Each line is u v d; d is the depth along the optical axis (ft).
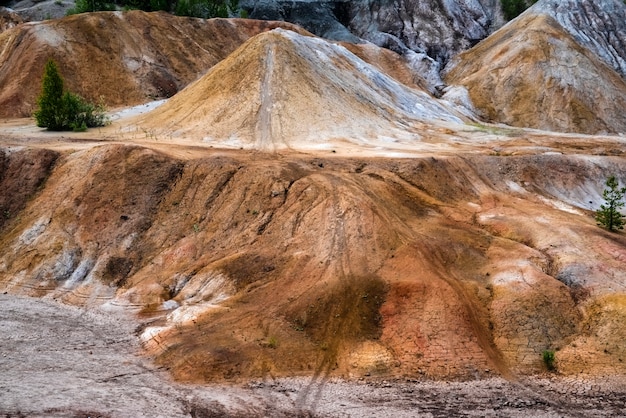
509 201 96.58
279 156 102.37
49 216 89.71
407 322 66.95
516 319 67.21
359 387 58.85
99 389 56.95
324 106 126.00
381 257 76.43
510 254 77.05
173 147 105.91
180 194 91.66
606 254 75.97
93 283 80.38
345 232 80.33
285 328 67.41
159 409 54.03
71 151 101.76
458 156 106.83
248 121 120.57
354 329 66.59
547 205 97.25
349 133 120.67
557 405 56.18
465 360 62.59
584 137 137.39
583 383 59.62
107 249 84.64
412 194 91.45
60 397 54.95
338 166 97.19
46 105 126.00
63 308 75.66
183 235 85.92
